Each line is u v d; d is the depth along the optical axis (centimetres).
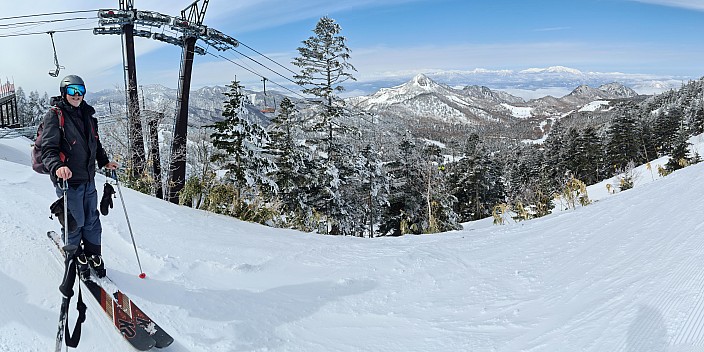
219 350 301
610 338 230
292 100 2364
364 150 2791
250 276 456
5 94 2262
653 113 10731
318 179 2522
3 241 409
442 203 2636
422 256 508
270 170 1717
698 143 6594
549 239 521
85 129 344
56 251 407
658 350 200
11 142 1670
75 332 270
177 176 1505
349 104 2928
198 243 545
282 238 640
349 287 431
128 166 1306
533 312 321
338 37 2817
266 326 344
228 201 978
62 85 330
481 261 484
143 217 628
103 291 346
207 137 1616
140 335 293
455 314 354
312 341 327
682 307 229
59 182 329
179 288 396
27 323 296
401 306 385
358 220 2941
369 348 312
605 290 305
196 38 1698
